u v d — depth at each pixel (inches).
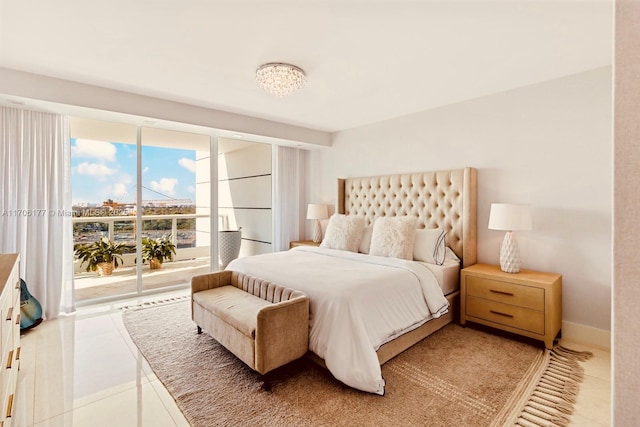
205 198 177.8
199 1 69.6
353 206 183.6
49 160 126.8
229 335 87.9
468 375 85.2
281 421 67.2
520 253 121.2
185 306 139.5
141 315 128.7
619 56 21.0
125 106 127.0
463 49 91.2
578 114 107.6
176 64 101.7
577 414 70.0
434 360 93.4
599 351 99.6
